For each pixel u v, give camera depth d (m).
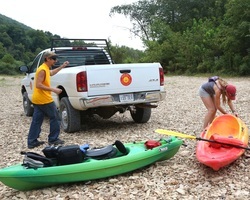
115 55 42.66
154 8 49.44
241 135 6.20
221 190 4.91
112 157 5.75
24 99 11.93
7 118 11.62
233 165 5.80
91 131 8.92
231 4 25.81
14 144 7.98
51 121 7.61
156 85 8.77
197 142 6.75
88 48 10.27
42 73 7.24
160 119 10.27
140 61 38.81
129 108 9.04
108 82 8.21
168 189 5.02
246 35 24.64
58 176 5.12
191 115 10.65
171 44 35.44
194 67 31.39
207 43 30.31
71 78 8.23
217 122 6.70
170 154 6.13
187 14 45.34
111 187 5.20
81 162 5.42
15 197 5.04
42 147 7.60
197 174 5.51
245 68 25.38
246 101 12.74
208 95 7.34
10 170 4.98
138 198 4.80
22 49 71.38
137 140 7.79
